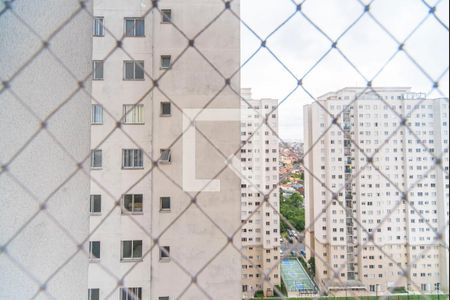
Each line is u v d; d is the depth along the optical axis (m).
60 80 0.77
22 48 0.68
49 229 0.73
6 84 0.54
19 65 0.67
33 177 0.70
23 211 0.68
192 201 0.64
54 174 0.75
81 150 0.86
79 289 0.84
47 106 0.73
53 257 0.74
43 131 0.71
